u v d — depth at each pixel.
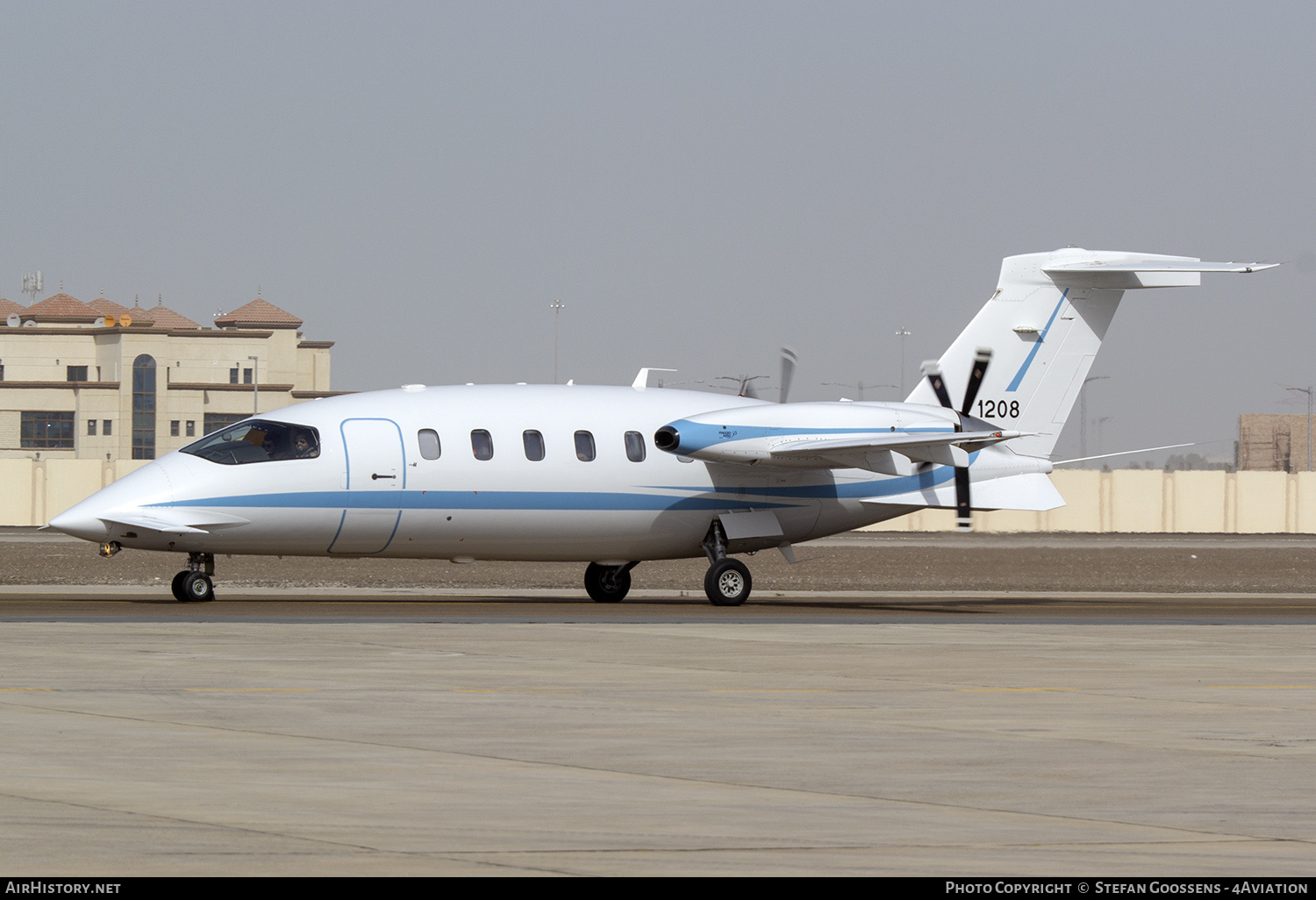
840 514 93.56
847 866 25.05
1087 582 140.38
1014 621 77.62
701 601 98.75
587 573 97.06
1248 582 144.25
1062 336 95.69
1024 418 95.44
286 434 82.81
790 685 49.06
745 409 87.75
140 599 86.62
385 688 46.62
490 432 86.06
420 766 33.69
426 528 84.94
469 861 24.84
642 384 94.31
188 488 80.69
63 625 64.75
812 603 97.38
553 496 86.62
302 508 82.25
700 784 32.22
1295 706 45.81
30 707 41.34
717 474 90.31
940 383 94.31
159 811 28.41
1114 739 39.12
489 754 35.47
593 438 88.00
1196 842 27.34
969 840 27.19
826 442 87.06
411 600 91.56
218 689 45.47
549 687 47.56
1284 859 26.06
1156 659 59.09
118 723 38.88
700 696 46.12
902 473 89.00
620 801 30.27
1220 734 40.06
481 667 52.66
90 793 29.98
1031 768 34.75
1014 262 95.31
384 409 85.06
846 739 38.44
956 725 41.09
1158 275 94.94
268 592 101.06
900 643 64.06
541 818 28.48
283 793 30.28
